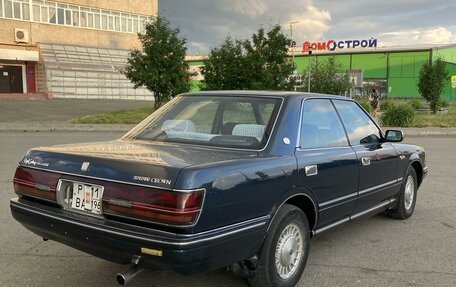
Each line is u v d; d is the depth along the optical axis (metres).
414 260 4.82
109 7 50.16
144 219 3.18
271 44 23.84
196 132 4.34
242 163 3.54
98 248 3.37
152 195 3.14
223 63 24.12
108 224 3.29
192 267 3.14
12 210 3.92
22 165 3.95
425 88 30.75
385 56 64.12
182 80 24.69
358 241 5.41
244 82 24.03
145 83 24.09
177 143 4.23
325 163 4.32
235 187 3.36
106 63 48.31
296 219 3.95
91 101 40.41
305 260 4.16
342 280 4.29
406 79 63.47
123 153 3.70
